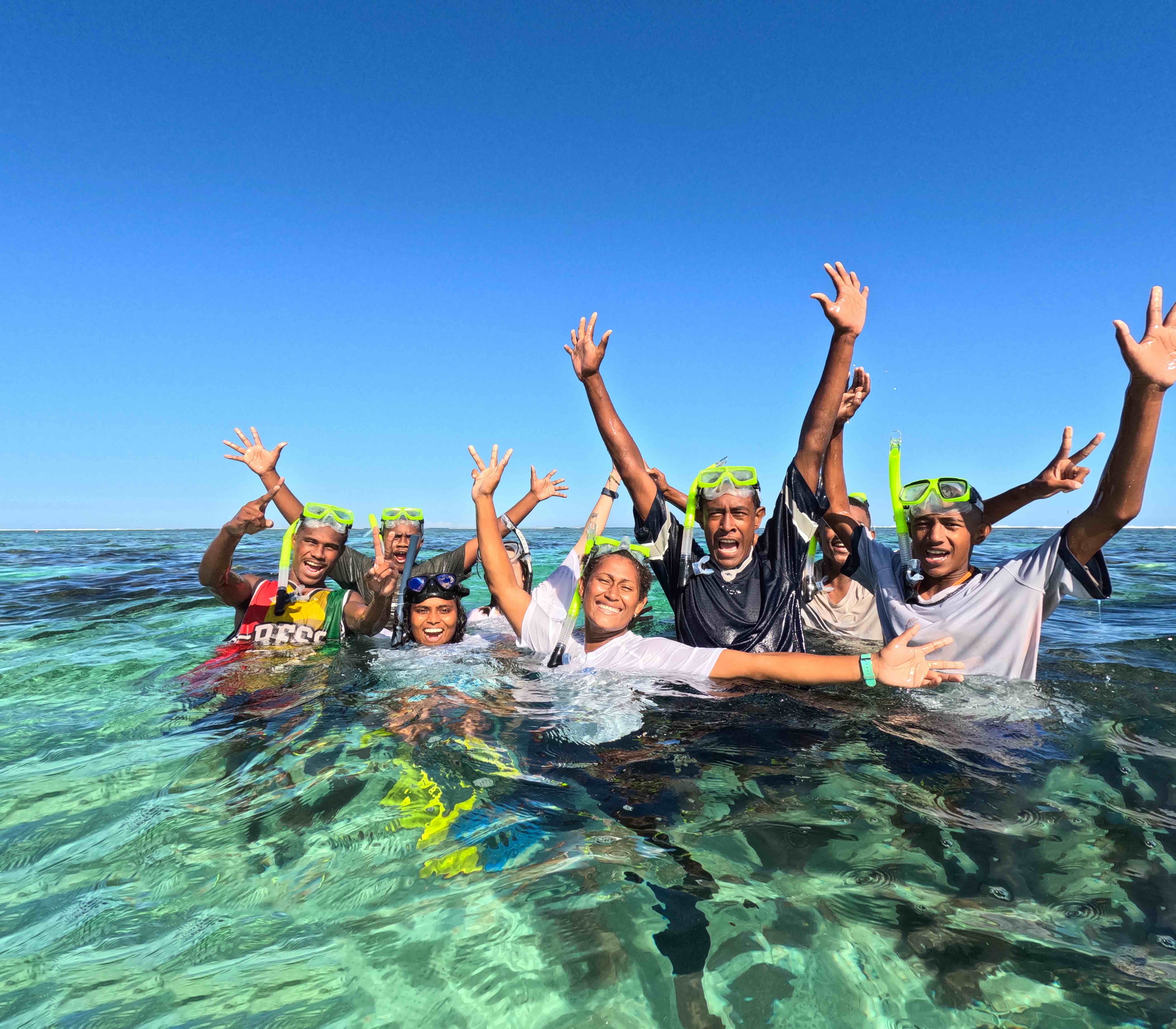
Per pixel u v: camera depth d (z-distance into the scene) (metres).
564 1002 1.32
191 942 1.51
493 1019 1.28
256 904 1.63
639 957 1.43
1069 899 1.59
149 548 16.62
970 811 2.02
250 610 4.55
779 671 3.12
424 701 3.10
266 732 2.77
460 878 1.72
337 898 1.65
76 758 2.52
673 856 1.79
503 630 4.82
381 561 4.11
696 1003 1.31
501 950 1.46
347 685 3.42
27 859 1.83
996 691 3.12
